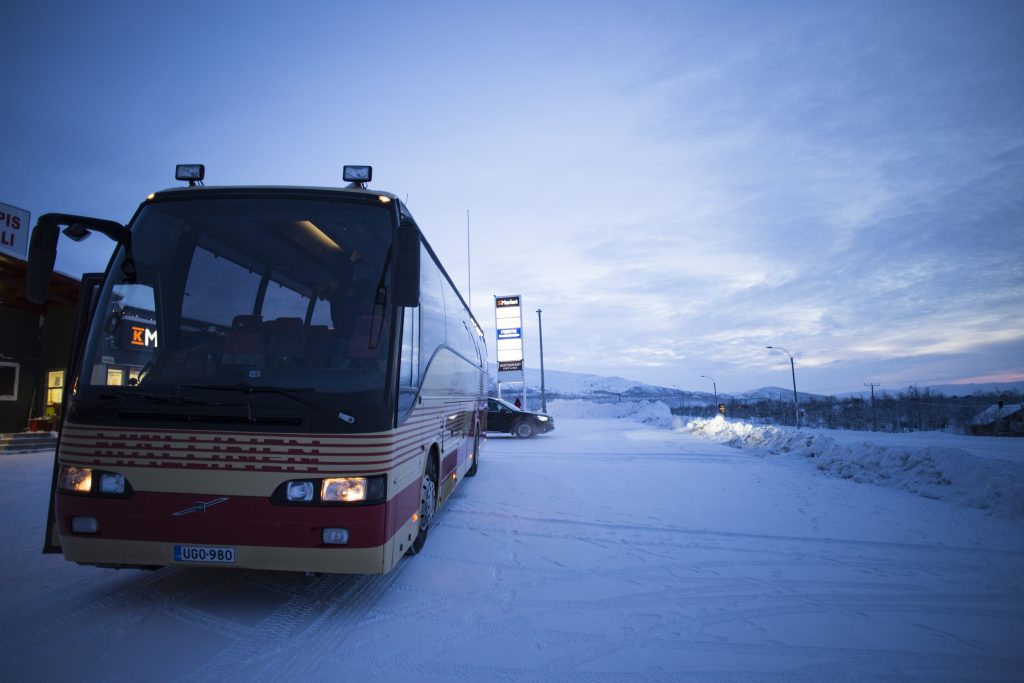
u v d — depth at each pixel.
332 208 4.41
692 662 3.55
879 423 58.34
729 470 12.78
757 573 5.39
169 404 3.88
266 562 3.81
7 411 15.93
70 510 3.87
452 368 7.58
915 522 7.55
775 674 3.39
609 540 6.57
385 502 3.91
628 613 4.37
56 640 3.68
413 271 4.13
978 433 34.53
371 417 3.93
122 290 4.15
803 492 9.88
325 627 3.99
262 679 3.23
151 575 4.99
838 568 5.56
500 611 4.37
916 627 4.13
